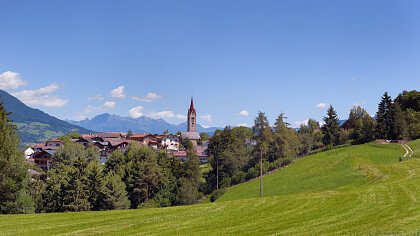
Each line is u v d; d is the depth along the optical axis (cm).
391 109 13600
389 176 5825
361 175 7588
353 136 15112
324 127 16312
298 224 2819
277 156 13600
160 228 3014
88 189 9850
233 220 3133
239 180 12656
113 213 3794
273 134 13700
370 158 10706
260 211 3397
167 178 12569
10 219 3572
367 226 2548
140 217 3509
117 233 2923
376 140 13375
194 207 3875
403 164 7350
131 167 12294
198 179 13512
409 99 15650
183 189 11962
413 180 4362
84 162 10194
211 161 14488
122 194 10225
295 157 13925
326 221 2833
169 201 11756
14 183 5872
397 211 2897
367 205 3209
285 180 10288
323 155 12838
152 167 12119
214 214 3431
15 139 5941
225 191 11181
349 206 3241
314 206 3381
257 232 2684
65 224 3316
